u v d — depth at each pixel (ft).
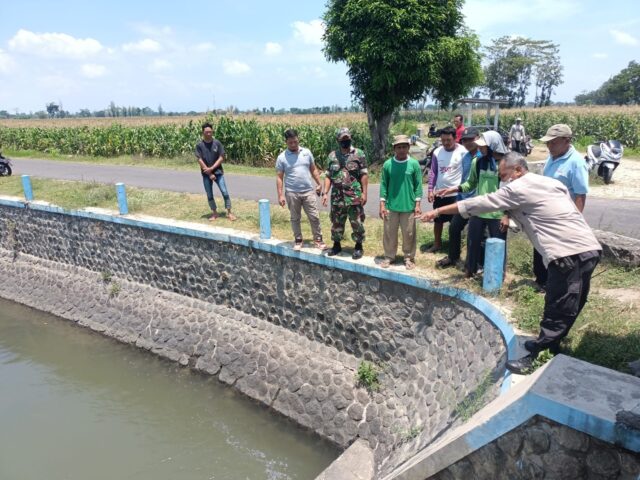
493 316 15.43
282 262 24.23
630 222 26.76
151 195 38.04
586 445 8.86
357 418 20.43
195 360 27.25
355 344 21.85
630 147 72.79
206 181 29.45
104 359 29.09
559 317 12.00
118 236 32.58
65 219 35.86
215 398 24.56
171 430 22.56
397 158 19.10
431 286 18.28
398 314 19.97
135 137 71.41
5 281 39.88
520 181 12.17
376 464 18.08
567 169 15.06
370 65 48.19
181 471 19.95
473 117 98.37
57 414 24.12
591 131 82.23
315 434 21.40
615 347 13.02
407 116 150.61
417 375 19.02
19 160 72.49
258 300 25.99
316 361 22.93
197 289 28.96
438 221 21.44
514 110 115.96
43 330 33.30
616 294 16.80
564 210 11.76
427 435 15.72
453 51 46.75
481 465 10.28
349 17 47.50
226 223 29.19
